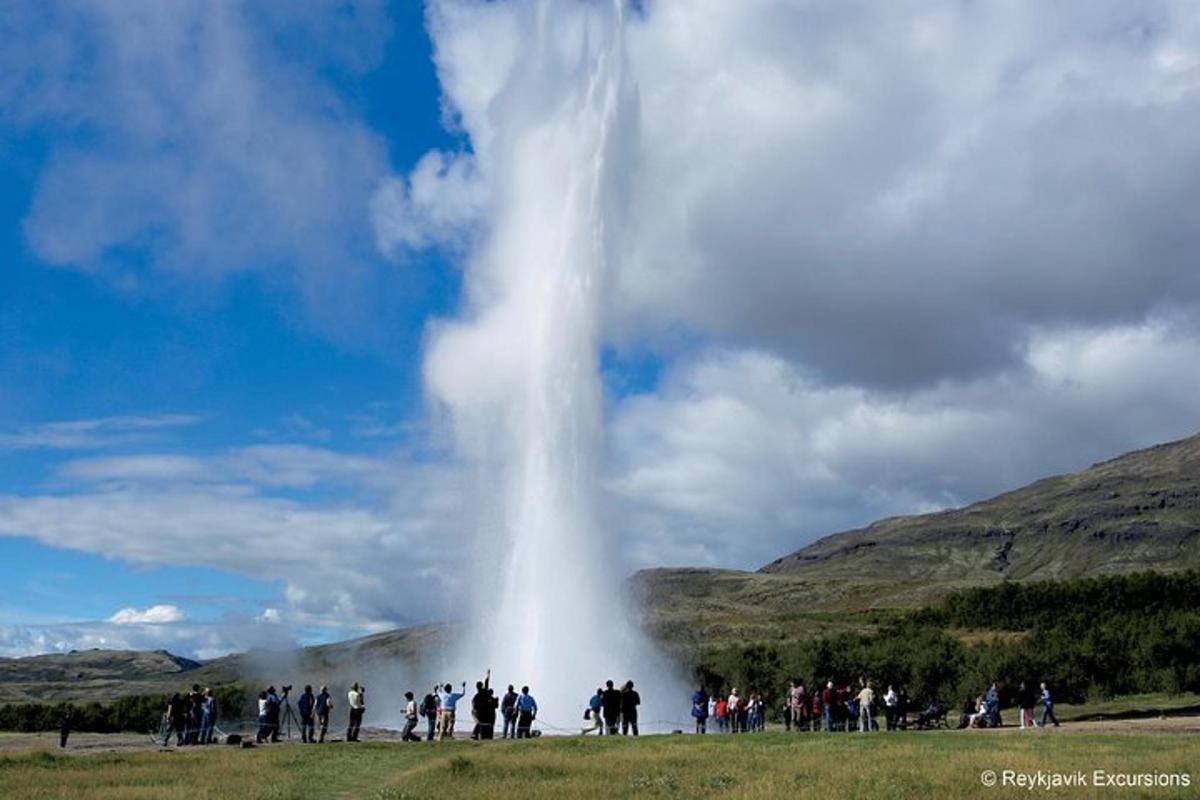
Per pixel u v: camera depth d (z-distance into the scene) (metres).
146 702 87.25
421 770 28.94
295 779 28.19
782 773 26.98
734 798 23.02
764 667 86.25
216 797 24.34
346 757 33.84
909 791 23.52
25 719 87.69
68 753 36.53
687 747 34.69
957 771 26.39
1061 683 79.31
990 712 50.19
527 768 29.00
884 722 61.28
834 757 30.53
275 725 42.91
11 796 24.66
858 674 81.81
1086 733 39.94
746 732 44.28
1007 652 83.88
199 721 44.72
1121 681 82.62
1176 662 82.94
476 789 25.30
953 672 82.12
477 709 42.44
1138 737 36.72
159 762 32.72
